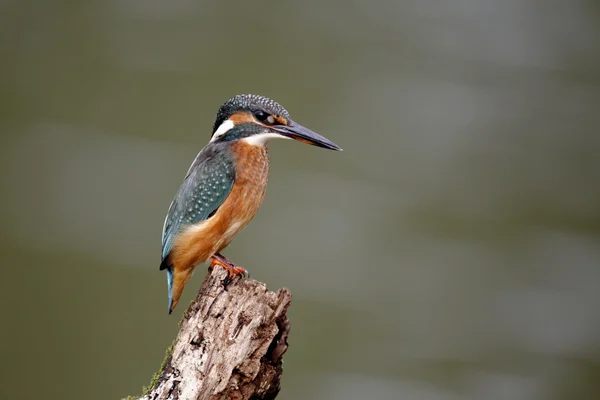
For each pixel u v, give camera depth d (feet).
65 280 46.11
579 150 66.33
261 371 19.02
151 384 19.25
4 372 40.83
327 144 25.04
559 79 76.69
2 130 61.62
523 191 59.41
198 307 19.30
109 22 79.87
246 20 82.02
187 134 64.85
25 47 76.13
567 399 41.37
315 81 73.36
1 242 48.44
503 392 40.73
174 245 24.04
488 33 82.89
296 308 45.29
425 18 84.79
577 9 86.48
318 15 82.58
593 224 57.00
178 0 83.87
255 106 25.20
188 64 73.36
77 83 70.90
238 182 24.23
